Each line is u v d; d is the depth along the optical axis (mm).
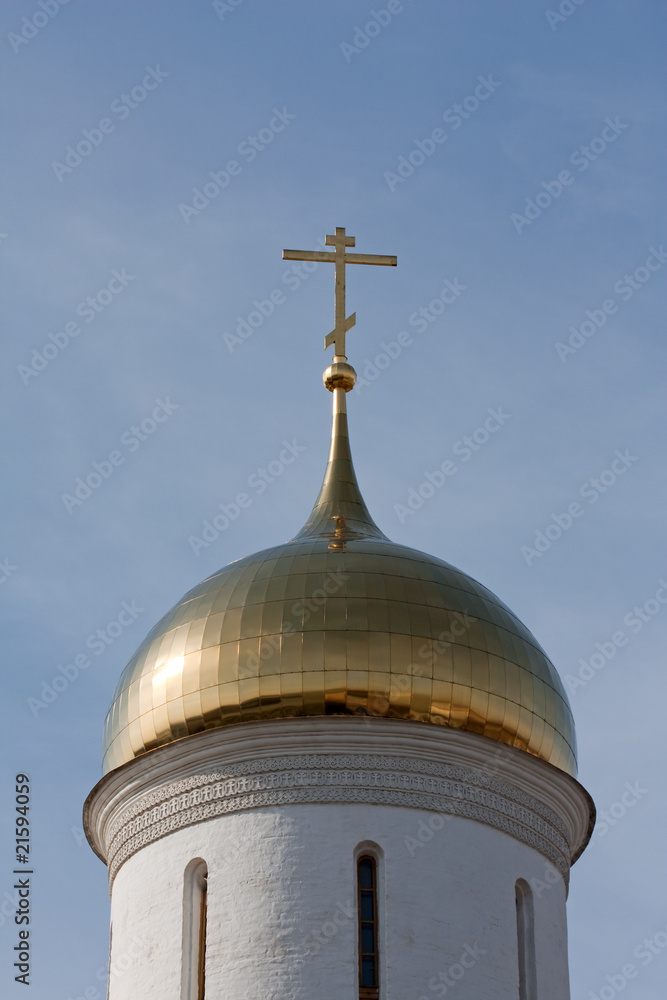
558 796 84125
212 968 75938
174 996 76875
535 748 83312
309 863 77062
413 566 84500
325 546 85938
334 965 74750
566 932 83500
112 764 86000
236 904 76938
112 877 84438
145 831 81812
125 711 84938
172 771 81625
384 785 78688
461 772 80375
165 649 83812
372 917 76625
